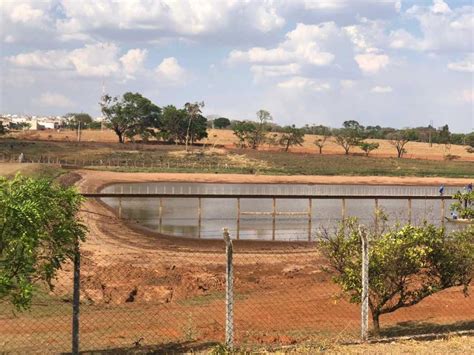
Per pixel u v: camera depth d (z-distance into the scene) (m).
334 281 12.08
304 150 148.62
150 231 39.31
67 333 12.35
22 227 8.04
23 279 8.26
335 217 51.97
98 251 28.36
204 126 146.75
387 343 9.47
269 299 17.00
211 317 14.55
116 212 51.22
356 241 11.94
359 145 140.75
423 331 12.42
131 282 20.36
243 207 59.62
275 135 151.62
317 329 12.90
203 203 63.06
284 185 89.12
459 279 12.20
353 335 11.92
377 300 11.85
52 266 8.57
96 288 18.61
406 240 11.58
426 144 181.50
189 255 28.91
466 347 9.19
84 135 162.25
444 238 12.57
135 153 118.25
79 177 79.44
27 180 8.59
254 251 30.56
